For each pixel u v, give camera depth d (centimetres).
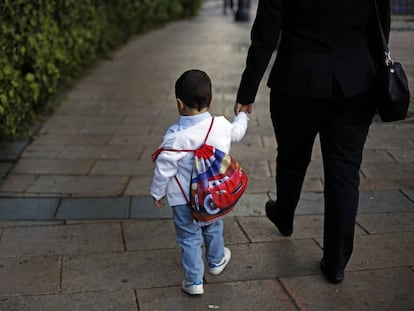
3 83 518
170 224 385
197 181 279
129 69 913
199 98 279
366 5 281
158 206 295
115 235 369
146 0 1345
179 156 279
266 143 548
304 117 299
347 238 303
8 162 498
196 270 297
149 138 568
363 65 286
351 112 292
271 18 288
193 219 286
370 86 287
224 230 375
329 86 283
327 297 299
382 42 287
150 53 1063
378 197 423
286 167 332
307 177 462
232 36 1291
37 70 609
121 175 471
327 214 304
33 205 412
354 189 299
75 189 442
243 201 420
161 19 1502
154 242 361
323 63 284
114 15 1093
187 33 1353
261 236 367
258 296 301
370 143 521
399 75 280
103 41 1004
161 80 831
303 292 304
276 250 349
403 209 404
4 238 363
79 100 717
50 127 604
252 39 296
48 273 323
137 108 681
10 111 537
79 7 802
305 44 288
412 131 512
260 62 295
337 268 307
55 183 453
